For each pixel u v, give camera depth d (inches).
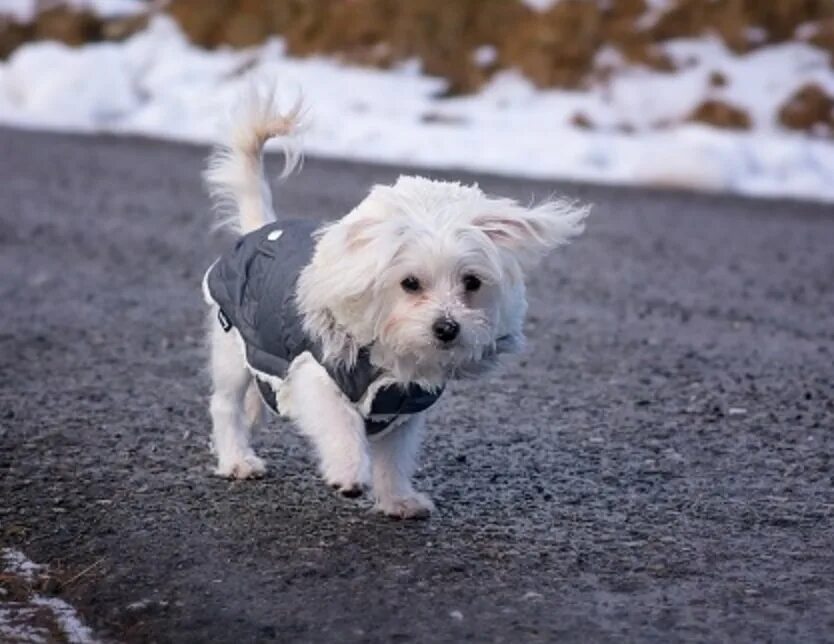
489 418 371.9
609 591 256.1
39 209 685.9
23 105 1031.0
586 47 975.0
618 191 757.3
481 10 1031.6
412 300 266.4
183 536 283.1
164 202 709.9
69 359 429.4
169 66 1048.8
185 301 510.3
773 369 426.3
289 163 331.9
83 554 273.7
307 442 348.5
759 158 806.5
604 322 486.6
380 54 1029.8
